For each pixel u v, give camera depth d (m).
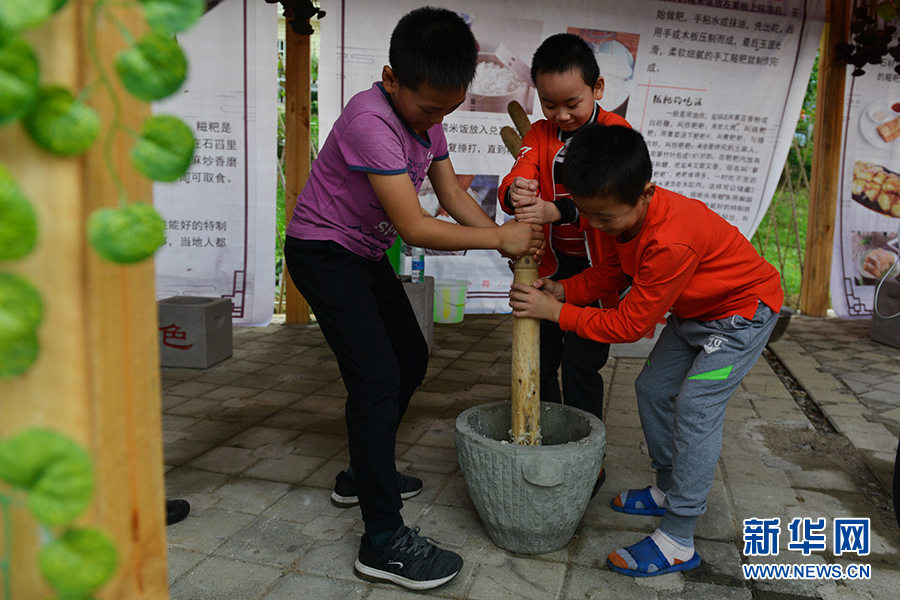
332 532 2.35
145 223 0.48
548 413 2.41
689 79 5.35
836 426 3.50
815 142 6.10
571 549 2.26
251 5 4.67
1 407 0.55
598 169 1.82
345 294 2.02
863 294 6.23
